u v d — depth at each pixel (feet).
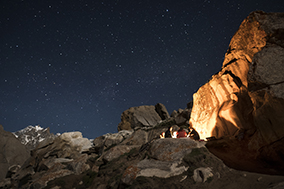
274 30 20.79
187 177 18.30
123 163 27.30
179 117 43.50
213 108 29.35
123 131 48.83
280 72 17.93
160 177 18.79
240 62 25.96
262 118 17.99
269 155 17.56
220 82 28.50
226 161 19.27
